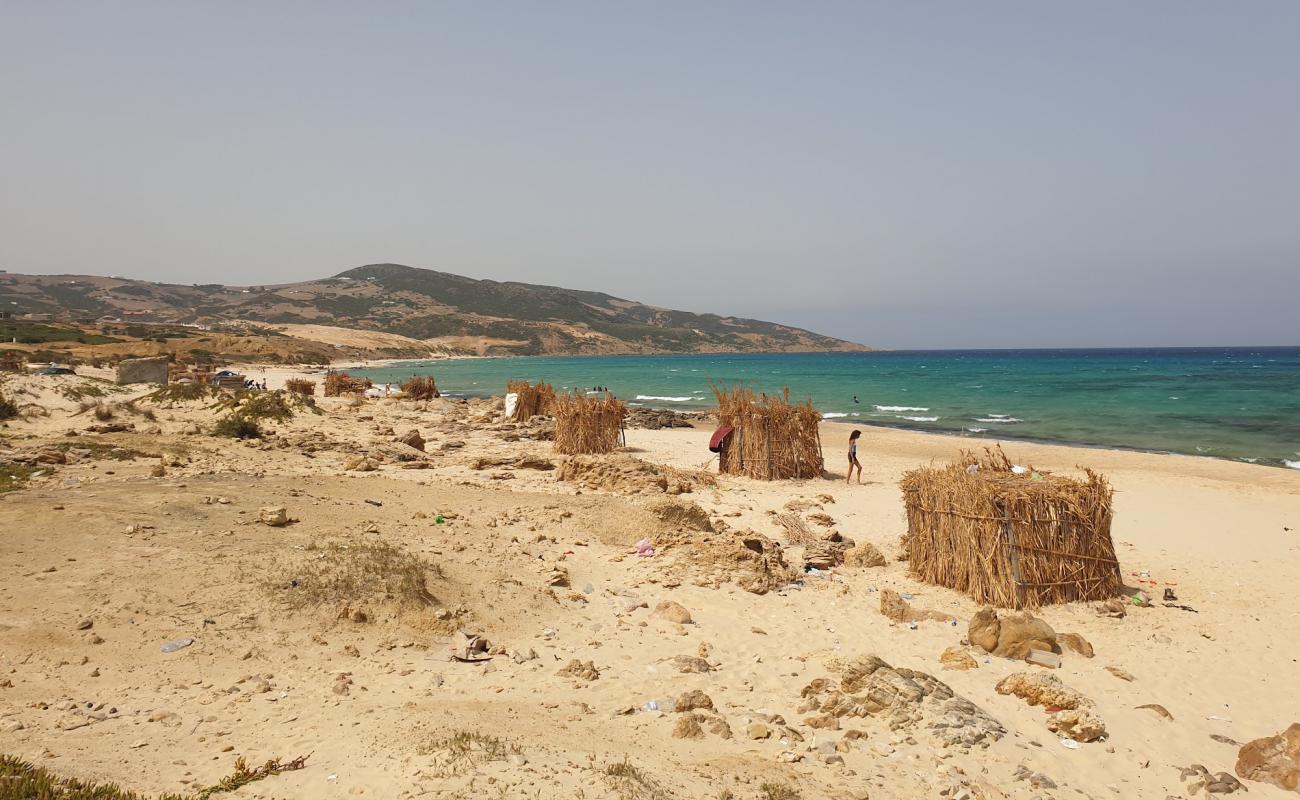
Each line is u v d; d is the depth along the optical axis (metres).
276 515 12.88
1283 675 10.02
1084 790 7.23
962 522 13.27
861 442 37.41
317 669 8.67
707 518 16.67
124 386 34.84
